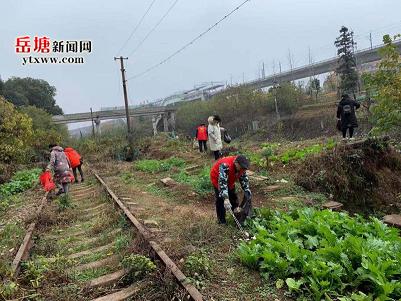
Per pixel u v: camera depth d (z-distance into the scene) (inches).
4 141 847.1
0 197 504.7
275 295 162.2
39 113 2070.6
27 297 174.4
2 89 2383.1
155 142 1059.9
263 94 2176.4
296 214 253.3
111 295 172.4
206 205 346.9
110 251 233.3
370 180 416.5
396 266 164.9
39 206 376.2
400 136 559.2
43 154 1139.9
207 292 165.5
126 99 1101.7
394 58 441.7
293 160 452.8
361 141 447.5
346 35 1790.1
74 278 195.6
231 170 241.3
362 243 181.3
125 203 355.3
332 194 377.1
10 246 260.1
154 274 179.8
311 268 163.6
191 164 610.5
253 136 1770.4
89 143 1406.3
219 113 2245.3
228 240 225.9
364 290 158.1
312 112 1670.8
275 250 191.5
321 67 2573.8
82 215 340.2
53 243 256.2
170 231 254.5
